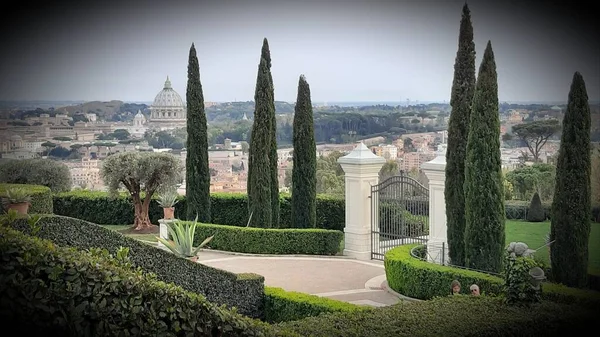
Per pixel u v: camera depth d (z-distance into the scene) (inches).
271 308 466.0
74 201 1034.7
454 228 591.5
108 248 438.6
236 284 467.2
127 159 957.8
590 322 343.0
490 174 553.3
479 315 333.1
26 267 246.4
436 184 648.4
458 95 592.1
